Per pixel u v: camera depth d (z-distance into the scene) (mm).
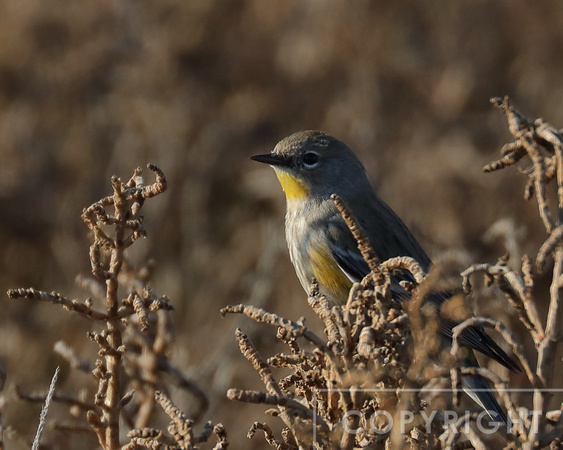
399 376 5051
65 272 12883
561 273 5449
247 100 14977
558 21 15469
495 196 13062
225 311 5320
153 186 5715
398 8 15516
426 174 13430
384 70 15016
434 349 5031
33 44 14812
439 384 6770
